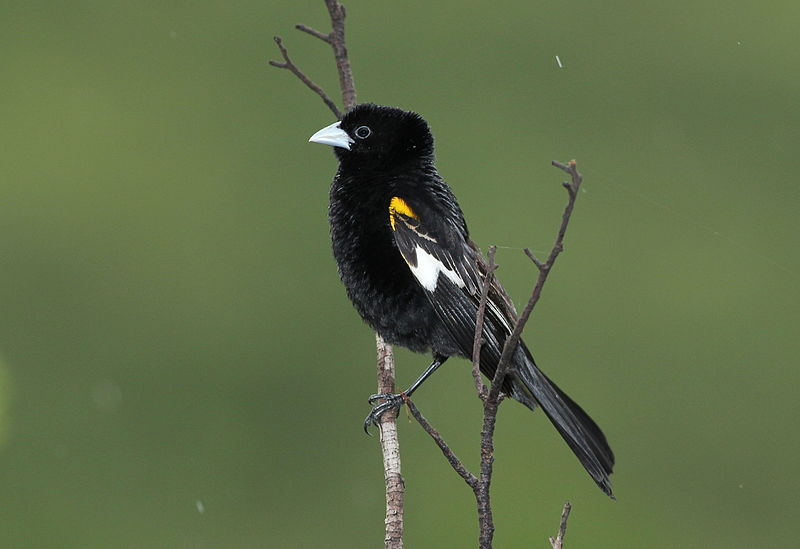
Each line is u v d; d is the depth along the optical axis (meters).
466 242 8.46
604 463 7.56
